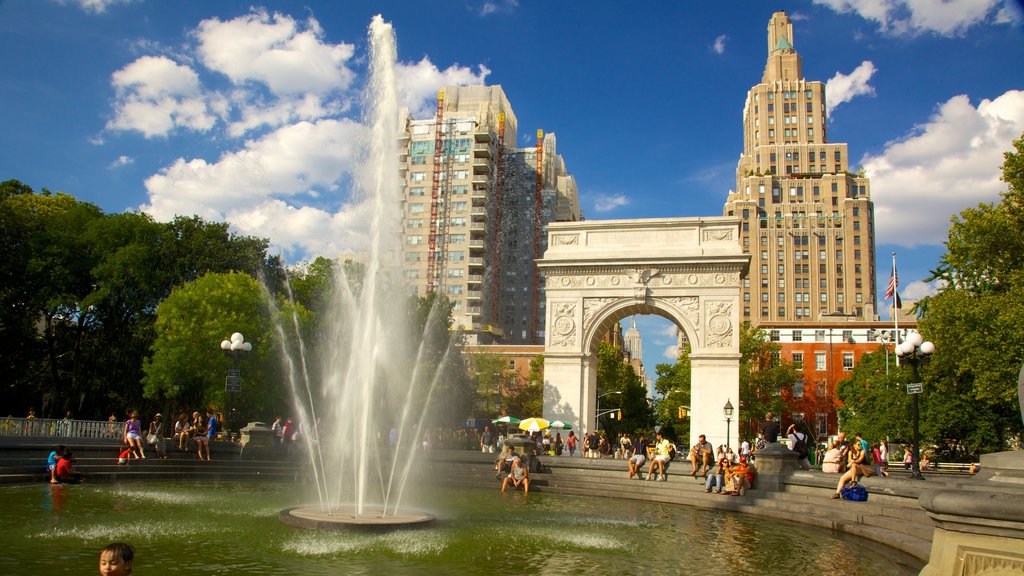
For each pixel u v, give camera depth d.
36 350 60.59
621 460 39.84
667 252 58.12
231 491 28.86
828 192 154.38
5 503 21.92
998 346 41.47
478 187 114.50
